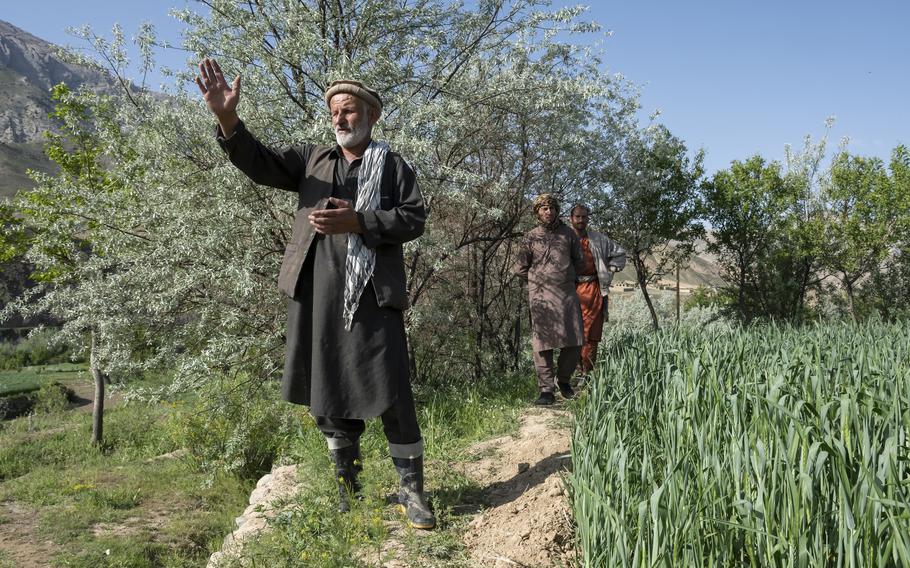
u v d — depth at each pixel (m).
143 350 8.02
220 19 7.44
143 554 7.52
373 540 2.93
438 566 2.80
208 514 8.66
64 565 7.23
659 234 15.17
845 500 1.88
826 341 5.24
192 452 10.55
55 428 16.55
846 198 16.27
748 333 5.67
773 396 2.52
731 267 17.58
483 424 5.71
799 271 17.30
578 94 8.44
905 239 16.30
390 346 3.00
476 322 10.55
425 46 7.95
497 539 3.04
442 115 7.18
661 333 5.58
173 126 7.21
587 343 6.91
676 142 15.20
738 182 16.77
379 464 3.90
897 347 4.91
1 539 8.04
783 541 1.95
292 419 7.46
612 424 2.84
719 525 2.09
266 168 3.07
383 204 3.01
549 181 10.14
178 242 6.89
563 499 3.33
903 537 1.71
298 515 3.12
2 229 12.21
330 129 6.40
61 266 10.16
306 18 7.20
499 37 8.74
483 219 9.93
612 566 2.19
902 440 2.37
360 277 2.93
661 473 2.72
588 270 6.90
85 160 11.59
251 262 6.82
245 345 7.06
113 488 9.69
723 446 2.60
